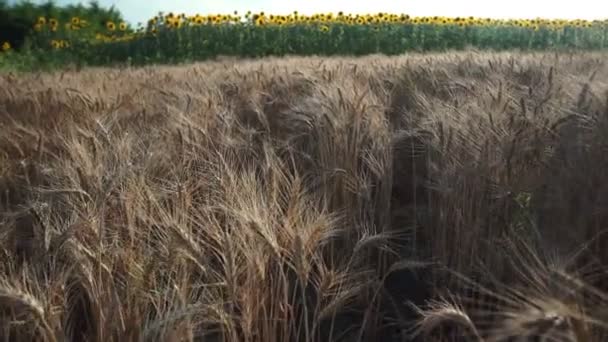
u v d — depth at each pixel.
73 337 3.46
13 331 3.20
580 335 1.91
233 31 24.34
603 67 6.24
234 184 3.56
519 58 9.83
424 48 24.52
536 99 5.24
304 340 3.76
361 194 4.52
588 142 4.34
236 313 3.43
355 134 5.10
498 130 4.45
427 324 2.64
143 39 24.81
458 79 7.04
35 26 27.50
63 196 4.07
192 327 2.81
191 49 24.14
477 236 4.05
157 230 3.48
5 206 4.79
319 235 3.16
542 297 2.11
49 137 6.16
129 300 2.82
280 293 3.41
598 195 3.81
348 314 4.09
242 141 5.40
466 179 4.29
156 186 4.17
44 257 3.16
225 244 3.00
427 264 4.15
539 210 4.01
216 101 6.77
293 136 5.78
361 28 24.78
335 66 10.34
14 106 7.95
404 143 5.77
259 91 7.90
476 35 24.75
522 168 4.25
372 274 4.24
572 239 3.58
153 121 6.53
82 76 11.95
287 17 25.50
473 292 3.73
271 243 3.06
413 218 4.86
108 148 4.62
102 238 3.18
